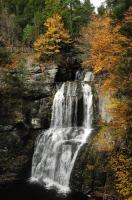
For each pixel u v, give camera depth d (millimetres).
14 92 30703
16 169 28609
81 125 30156
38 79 32125
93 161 23562
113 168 21109
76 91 30703
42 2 46500
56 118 31203
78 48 39031
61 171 26375
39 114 30859
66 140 27906
